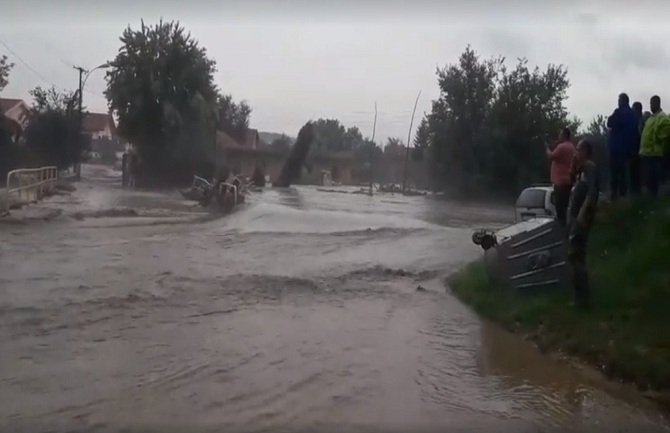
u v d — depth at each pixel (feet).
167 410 22.43
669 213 39.14
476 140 173.17
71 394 23.54
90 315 34.71
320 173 234.79
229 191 102.73
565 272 37.04
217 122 195.62
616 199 47.19
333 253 61.31
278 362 28.22
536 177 164.35
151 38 184.75
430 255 61.57
